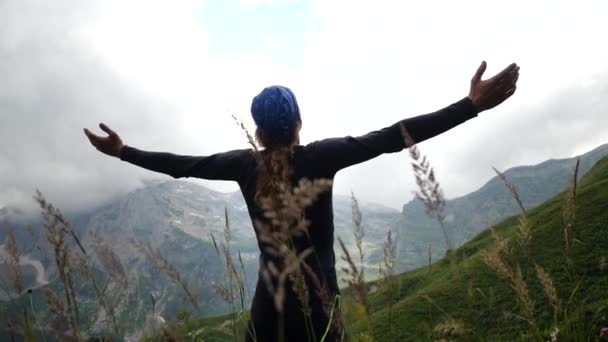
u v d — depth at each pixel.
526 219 2.61
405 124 2.95
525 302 2.58
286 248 1.61
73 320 2.12
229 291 2.80
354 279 2.01
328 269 2.84
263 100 3.05
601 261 3.11
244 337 2.78
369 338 2.12
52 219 2.31
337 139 3.05
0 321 2.39
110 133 3.85
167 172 3.67
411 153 1.85
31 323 2.26
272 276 2.79
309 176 2.88
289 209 1.54
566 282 10.49
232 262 2.89
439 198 1.83
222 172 3.38
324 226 2.87
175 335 1.92
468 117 2.98
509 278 2.59
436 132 2.97
